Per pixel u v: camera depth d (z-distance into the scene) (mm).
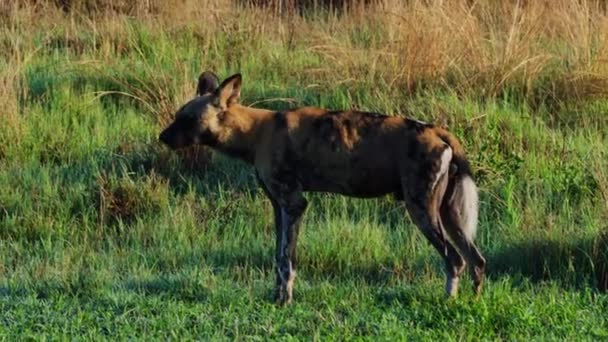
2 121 30047
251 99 32469
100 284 21938
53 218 26281
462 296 20781
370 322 19625
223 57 36125
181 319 19828
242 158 21781
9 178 28016
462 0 35906
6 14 39656
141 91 32750
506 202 26031
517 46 32969
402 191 21219
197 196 27531
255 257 24031
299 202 21328
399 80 32375
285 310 20375
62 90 32719
